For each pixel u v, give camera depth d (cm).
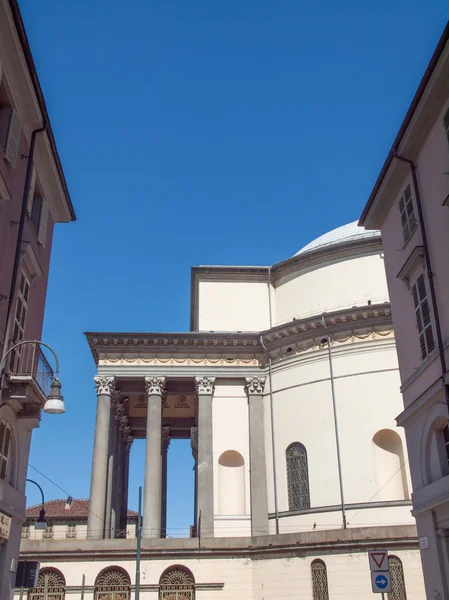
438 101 2030
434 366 2045
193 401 5253
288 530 3728
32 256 2158
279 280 4688
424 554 2069
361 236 4647
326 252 4434
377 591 1731
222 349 4250
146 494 3869
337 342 3956
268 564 3384
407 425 2247
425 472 2086
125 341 4219
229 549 3469
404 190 2370
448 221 1977
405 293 2342
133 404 5147
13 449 2111
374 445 3675
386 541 3112
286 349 4153
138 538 3038
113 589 3375
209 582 3397
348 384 3831
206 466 3947
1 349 1894
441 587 1938
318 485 3697
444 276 1989
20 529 2169
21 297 2119
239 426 4138
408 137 2186
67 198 2566
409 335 2292
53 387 1625
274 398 4109
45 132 2189
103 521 3878
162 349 4247
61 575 3381
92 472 3962
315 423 3841
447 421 1977
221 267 4662
